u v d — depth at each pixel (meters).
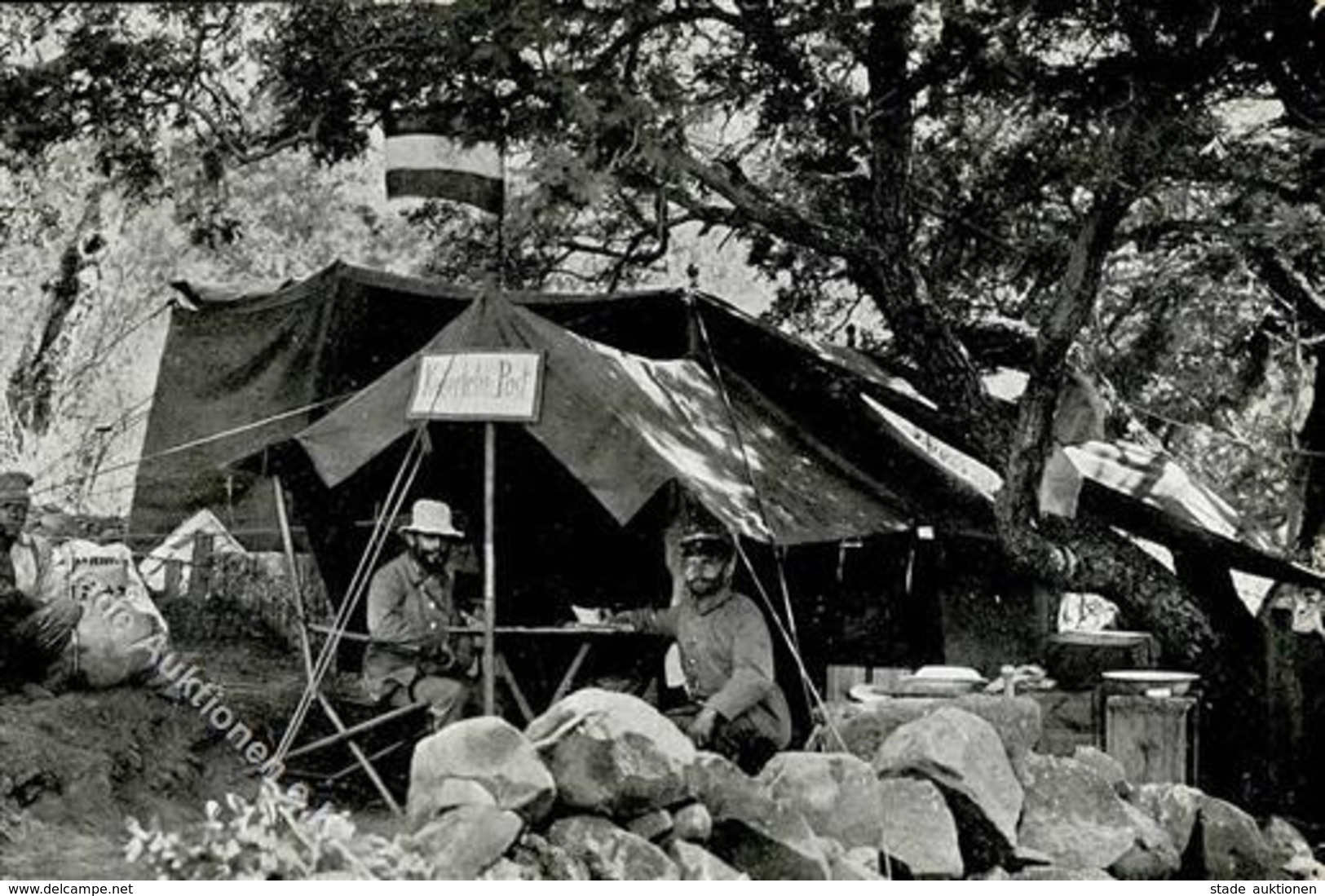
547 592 11.51
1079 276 10.30
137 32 12.68
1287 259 12.58
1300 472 12.41
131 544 13.27
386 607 8.70
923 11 10.91
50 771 7.28
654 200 14.52
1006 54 10.41
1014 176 12.71
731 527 8.53
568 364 8.95
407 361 9.15
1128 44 10.55
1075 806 7.91
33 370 16.02
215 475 13.19
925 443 12.09
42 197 15.88
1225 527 11.39
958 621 11.42
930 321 11.52
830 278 15.20
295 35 12.09
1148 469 11.31
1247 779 11.16
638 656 9.71
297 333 13.00
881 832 7.09
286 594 13.05
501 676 9.34
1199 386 15.50
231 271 19.70
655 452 8.71
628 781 6.23
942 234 14.12
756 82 11.91
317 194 20.62
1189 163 10.53
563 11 10.48
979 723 7.64
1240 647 11.37
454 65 10.91
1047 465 10.81
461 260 15.71
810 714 10.44
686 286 11.14
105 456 16.00
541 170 10.23
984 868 7.45
